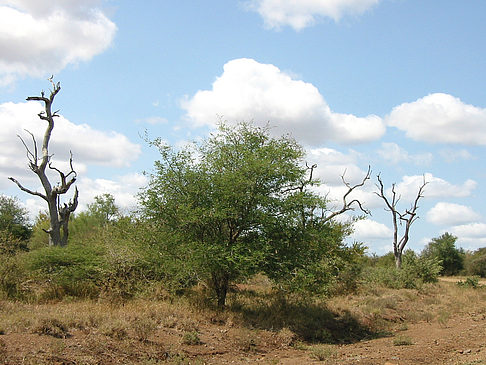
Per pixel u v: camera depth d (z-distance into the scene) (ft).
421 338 47.93
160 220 50.47
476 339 44.04
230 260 45.14
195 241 48.88
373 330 54.80
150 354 33.19
